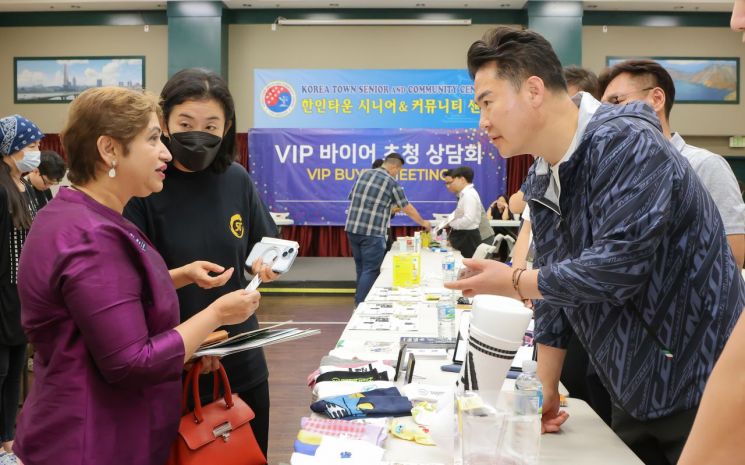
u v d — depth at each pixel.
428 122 8.78
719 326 1.20
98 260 1.14
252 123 9.02
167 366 1.19
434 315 2.60
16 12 9.02
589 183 1.22
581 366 2.04
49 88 9.10
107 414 1.18
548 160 1.30
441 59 8.94
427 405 1.40
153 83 9.06
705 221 1.21
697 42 8.90
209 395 1.69
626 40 8.91
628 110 1.24
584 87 2.15
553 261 1.39
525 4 8.65
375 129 8.52
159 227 1.65
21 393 3.62
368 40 8.94
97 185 1.25
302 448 1.20
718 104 8.97
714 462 0.53
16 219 2.74
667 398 1.23
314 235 8.84
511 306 1.17
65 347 1.16
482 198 8.55
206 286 1.54
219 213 1.73
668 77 1.87
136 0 8.57
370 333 2.25
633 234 1.11
